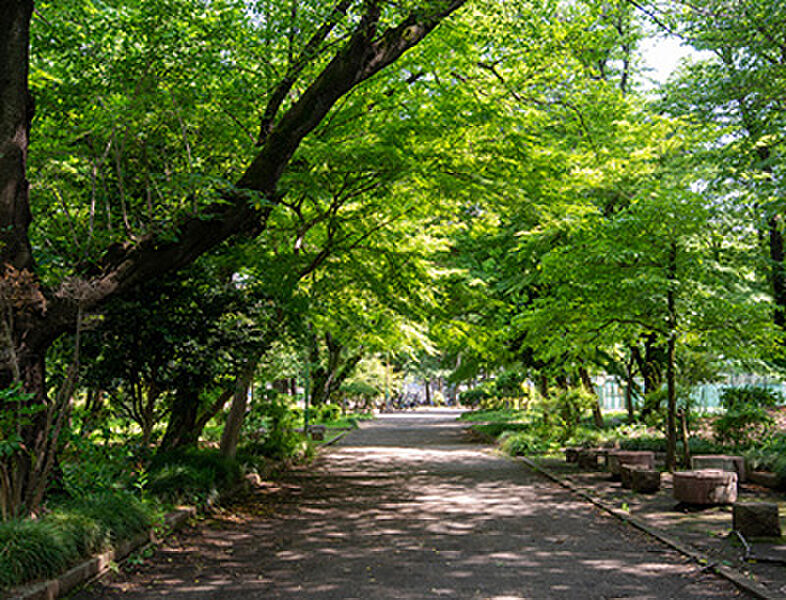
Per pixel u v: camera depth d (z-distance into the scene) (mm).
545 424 22328
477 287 20500
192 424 13727
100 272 8680
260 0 10734
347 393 51312
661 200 13680
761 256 20750
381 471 17266
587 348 16344
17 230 7891
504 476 15984
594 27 19922
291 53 11273
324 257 13602
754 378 24312
